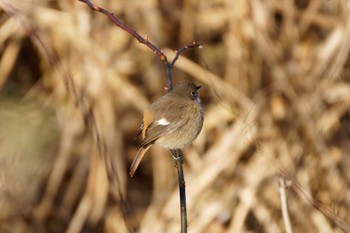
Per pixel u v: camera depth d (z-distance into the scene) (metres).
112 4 14.54
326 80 14.72
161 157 14.91
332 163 14.17
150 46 8.57
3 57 14.70
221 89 14.41
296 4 15.45
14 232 14.25
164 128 10.27
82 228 14.44
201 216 14.09
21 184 14.35
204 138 14.66
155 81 14.84
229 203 14.14
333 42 14.83
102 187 14.35
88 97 14.19
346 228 10.51
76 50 14.33
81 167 14.73
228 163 14.29
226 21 14.87
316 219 13.55
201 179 14.29
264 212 13.90
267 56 14.64
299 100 14.52
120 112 14.87
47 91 14.64
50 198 14.55
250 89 14.74
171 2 14.95
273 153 14.11
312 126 14.35
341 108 14.73
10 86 14.64
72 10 14.40
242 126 14.14
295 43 14.99
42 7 14.30
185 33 14.99
